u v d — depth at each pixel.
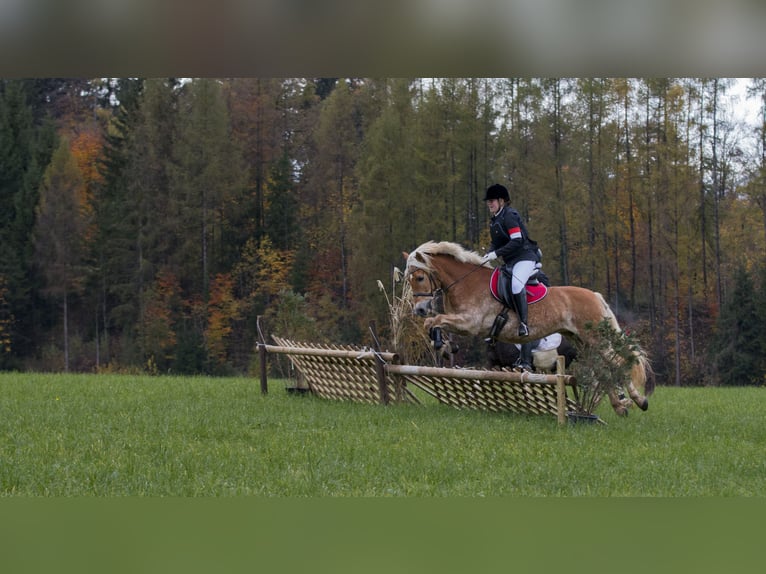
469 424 9.69
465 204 38.66
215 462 7.27
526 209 38.16
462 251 10.58
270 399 12.12
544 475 7.01
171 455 7.50
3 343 41.25
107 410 10.52
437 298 10.77
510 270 10.36
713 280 38.69
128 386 14.02
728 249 38.56
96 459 7.37
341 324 38.44
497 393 10.99
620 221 38.56
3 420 9.45
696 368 37.00
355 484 6.65
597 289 38.62
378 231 37.16
